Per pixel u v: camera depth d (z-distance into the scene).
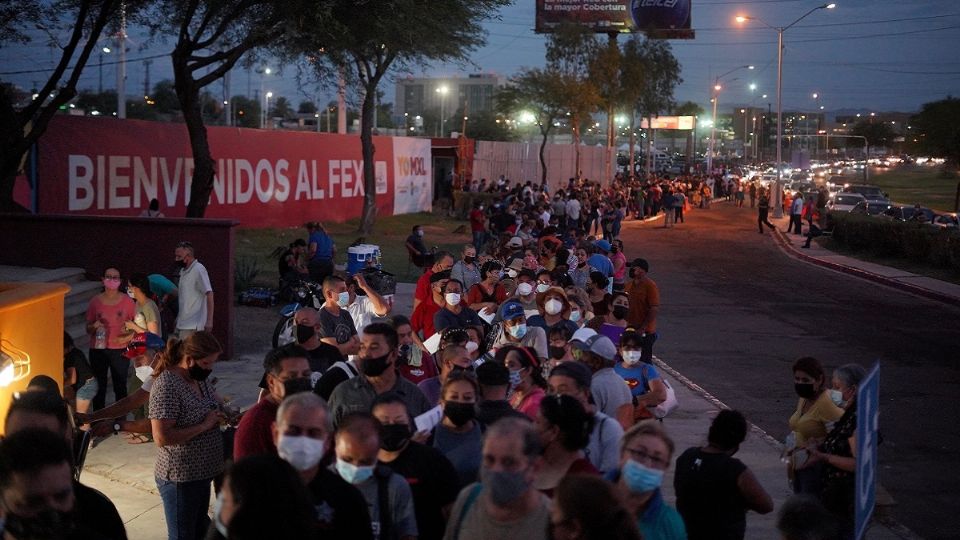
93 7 16.50
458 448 5.46
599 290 12.23
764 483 9.48
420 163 47.31
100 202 23.61
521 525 3.99
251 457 3.49
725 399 13.57
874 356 17.16
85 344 13.37
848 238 37.47
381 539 4.44
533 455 4.00
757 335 19.11
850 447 6.43
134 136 24.94
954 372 15.84
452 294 9.20
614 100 66.50
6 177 15.79
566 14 73.56
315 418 4.07
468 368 6.53
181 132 27.14
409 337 7.91
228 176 30.34
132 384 10.09
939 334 19.75
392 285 13.14
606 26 73.75
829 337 19.08
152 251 14.42
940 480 10.04
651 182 60.78
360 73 31.42
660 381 8.27
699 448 5.62
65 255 14.65
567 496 3.38
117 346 10.45
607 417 5.72
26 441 3.44
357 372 6.46
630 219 55.41
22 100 22.14
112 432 6.56
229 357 14.08
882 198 55.09
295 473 3.51
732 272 30.67
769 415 12.66
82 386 8.92
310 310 7.52
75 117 22.67
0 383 6.49
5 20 15.98
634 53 70.00
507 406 5.80
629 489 4.30
